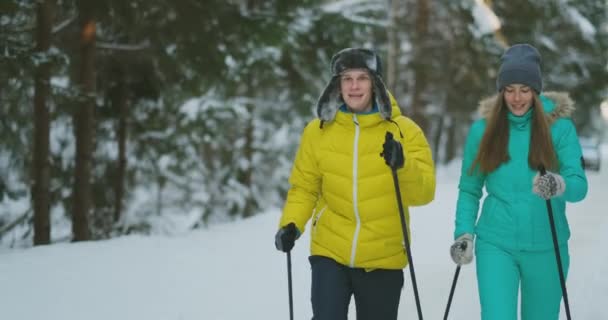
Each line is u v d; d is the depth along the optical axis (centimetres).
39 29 1005
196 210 1861
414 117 2338
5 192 1274
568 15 2650
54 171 1312
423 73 2330
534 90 397
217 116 1562
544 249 400
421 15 2222
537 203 398
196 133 1542
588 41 2681
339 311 389
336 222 394
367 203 384
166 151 1531
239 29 1135
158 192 1786
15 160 1259
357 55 376
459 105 2814
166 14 1090
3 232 1227
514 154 399
